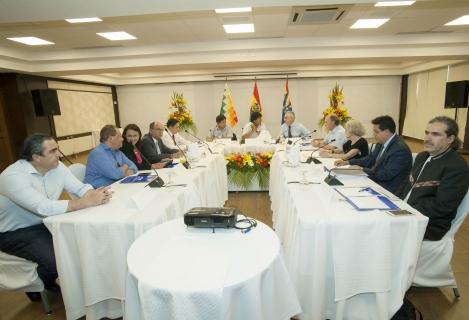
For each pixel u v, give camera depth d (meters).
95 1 2.75
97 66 5.95
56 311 1.84
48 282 1.79
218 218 1.29
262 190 4.30
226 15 4.01
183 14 3.92
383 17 4.20
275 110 9.39
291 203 1.85
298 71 8.83
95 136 8.62
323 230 1.43
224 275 1.00
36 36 4.52
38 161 1.71
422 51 5.54
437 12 4.00
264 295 1.10
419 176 1.87
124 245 1.53
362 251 1.44
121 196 1.93
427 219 1.42
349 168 2.47
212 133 5.52
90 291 1.58
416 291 1.90
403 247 1.45
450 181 1.64
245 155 4.21
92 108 8.79
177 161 3.21
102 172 2.38
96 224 1.52
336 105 6.74
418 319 1.57
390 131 2.37
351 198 1.73
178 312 0.93
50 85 7.16
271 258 1.11
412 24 4.58
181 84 9.55
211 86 9.44
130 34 4.74
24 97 6.36
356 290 1.48
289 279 1.24
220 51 5.75
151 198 1.83
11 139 6.40
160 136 3.72
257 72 8.87
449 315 1.68
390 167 2.26
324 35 5.28
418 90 8.63
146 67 6.05
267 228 1.35
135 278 1.04
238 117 9.48
